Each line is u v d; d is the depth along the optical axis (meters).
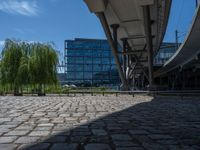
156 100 22.73
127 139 5.67
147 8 35.00
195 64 62.56
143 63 75.00
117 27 45.84
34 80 36.47
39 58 36.78
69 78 101.12
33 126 7.42
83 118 9.34
